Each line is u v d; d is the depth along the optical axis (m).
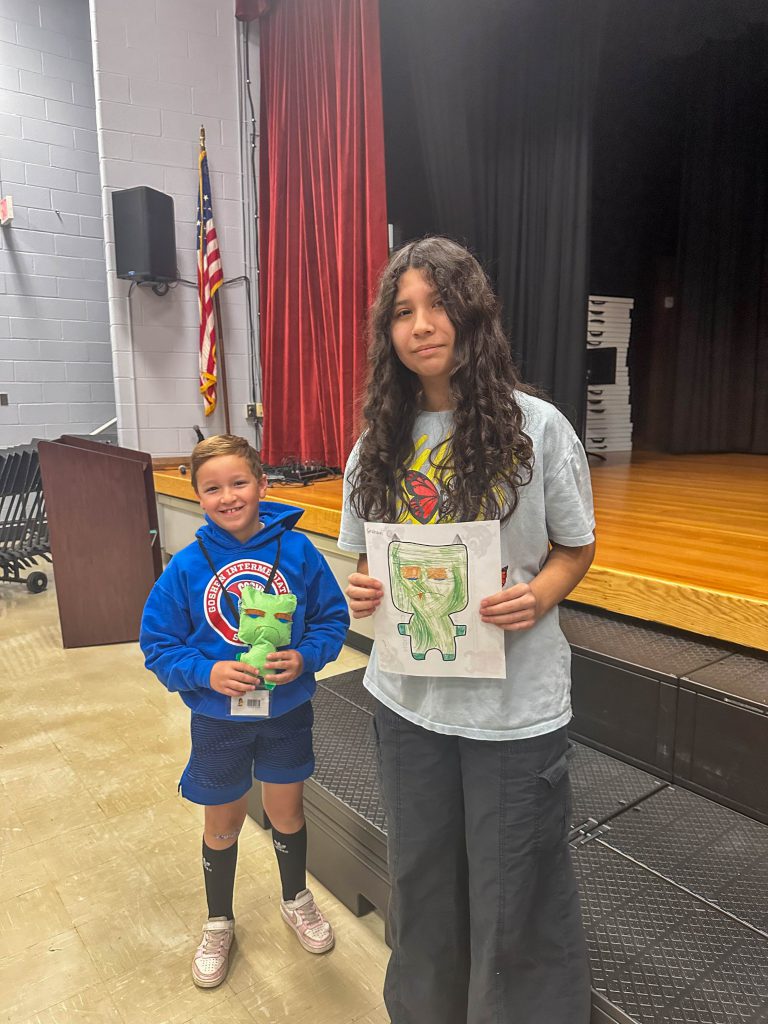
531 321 4.43
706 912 1.29
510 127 4.28
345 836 1.66
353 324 4.11
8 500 5.78
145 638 1.38
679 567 2.12
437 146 4.09
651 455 6.03
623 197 5.94
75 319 6.23
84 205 6.13
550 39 4.07
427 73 4.02
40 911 1.69
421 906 1.14
